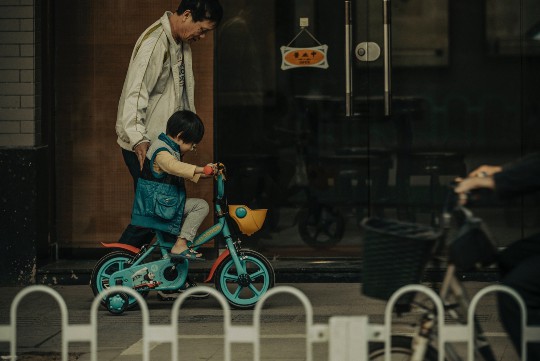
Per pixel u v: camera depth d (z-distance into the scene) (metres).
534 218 15.80
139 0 15.84
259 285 15.27
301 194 16.03
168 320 13.14
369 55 15.79
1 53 15.27
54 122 16.03
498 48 15.77
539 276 7.93
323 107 15.94
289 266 15.66
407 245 7.62
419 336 7.91
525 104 15.77
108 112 15.98
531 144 15.81
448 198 8.28
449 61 15.84
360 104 15.90
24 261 15.46
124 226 16.09
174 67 14.21
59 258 16.16
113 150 16.03
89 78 15.95
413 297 7.98
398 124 15.92
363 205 16.03
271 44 15.91
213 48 15.79
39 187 15.54
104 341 12.02
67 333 8.14
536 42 15.71
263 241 16.11
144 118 14.06
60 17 15.92
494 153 15.85
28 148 15.30
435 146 15.90
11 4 15.21
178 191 13.33
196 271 15.52
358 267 15.57
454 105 15.87
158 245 13.60
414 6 15.80
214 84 15.84
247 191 16.06
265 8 15.87
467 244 7.97
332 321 7.61
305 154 16.00
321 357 11.03
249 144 16.00
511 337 7.93
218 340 11.95
